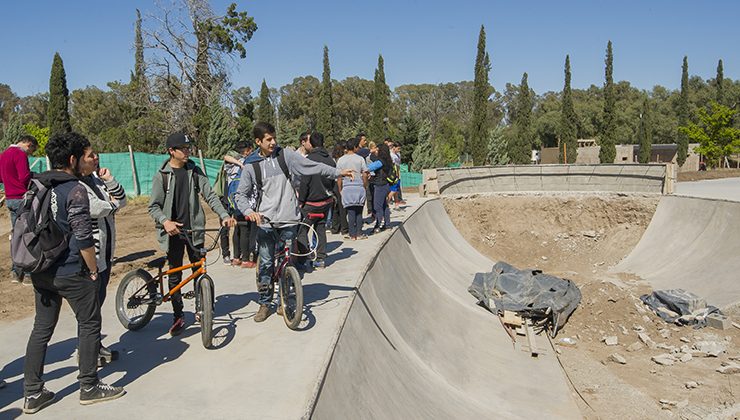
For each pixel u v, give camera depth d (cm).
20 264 382
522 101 4747
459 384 777
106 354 509
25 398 413
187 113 3656
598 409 798
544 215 1994
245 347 539
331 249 1027
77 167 414
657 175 1839
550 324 1155
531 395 824
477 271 1559
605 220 1900
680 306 1159
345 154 1099
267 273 598
